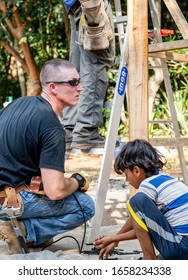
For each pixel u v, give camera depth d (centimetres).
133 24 397
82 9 389
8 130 343
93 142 411
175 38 1171
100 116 416
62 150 339
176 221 299
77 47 446
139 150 311
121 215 504
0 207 356
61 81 349
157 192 301
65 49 1279
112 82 1148
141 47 398
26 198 346
